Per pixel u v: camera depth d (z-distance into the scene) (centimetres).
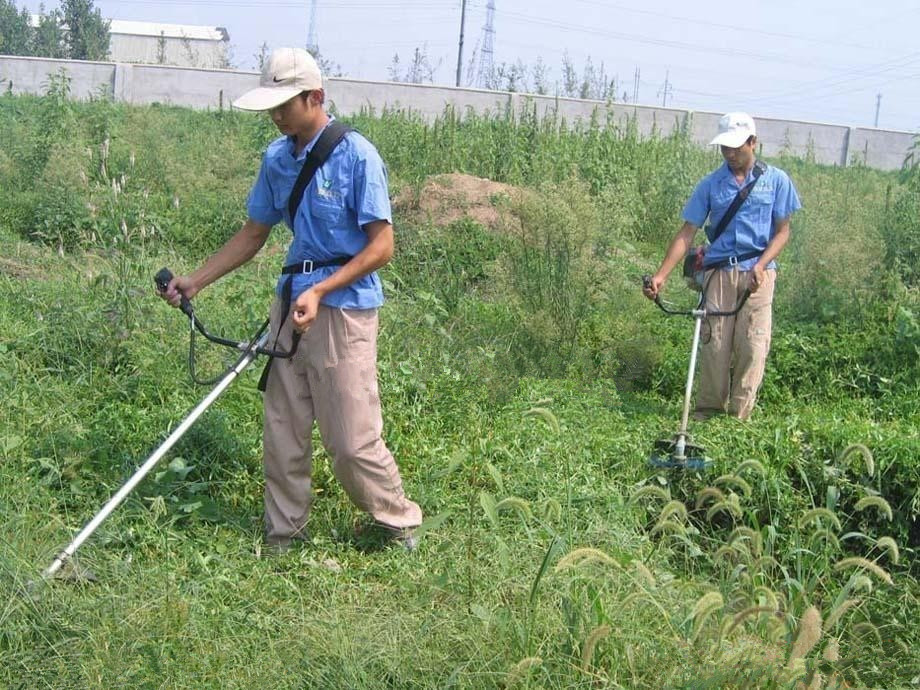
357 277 506
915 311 961
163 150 1412
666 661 445
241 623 461
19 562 454
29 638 427
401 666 431
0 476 546
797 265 1075
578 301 921
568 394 768
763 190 756
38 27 4459
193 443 604
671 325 994
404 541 543
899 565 665
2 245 1009
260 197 534
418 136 1650
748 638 471
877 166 2841
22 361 686
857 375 917
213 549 526
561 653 441
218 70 2522
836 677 460
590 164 1599
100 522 473
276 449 530
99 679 404
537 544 532
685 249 777
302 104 502
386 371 698
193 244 1133
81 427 604
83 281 831
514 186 1359
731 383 789
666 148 1783
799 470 671
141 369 681
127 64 2478
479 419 680
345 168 507
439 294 962
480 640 443
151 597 455
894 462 684
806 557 620
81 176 1112
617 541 557
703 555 587
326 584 503
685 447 669
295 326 491
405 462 630
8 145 1406
